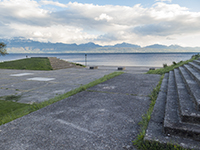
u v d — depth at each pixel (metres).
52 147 2.52
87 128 3.15
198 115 2.52
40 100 6.48
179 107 3.14
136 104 4.57
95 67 23.11
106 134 2.89
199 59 9.23
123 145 2.53
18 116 4.10
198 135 2.30
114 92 6.09
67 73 16.70
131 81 8.52
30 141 2.71
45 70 20.27
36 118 3.72
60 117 3.75
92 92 6.21
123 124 3.28
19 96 7.22
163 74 10.35
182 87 4.54
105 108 4.30
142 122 3.22
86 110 4.19
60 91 8.05
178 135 2.44
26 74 15.76
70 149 2.46
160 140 2.36
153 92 5.52
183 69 8.23
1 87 9.36
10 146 2.58
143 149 2.38
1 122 3.82
